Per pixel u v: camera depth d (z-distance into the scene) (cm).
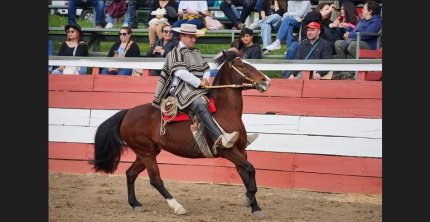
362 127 1257
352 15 1535
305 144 1297
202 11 1720
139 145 1133
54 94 1480
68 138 1463
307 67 1311
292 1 1594
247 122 1338
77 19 2048
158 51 1571
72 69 1562
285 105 1317
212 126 1051
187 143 1090
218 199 1209
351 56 1461
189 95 1082
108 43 2025
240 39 1490
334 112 1281
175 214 1087
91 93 1455
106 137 1160
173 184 1348
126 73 1562
